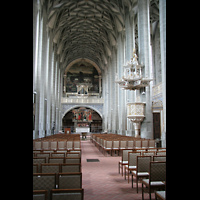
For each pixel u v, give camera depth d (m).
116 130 32.97
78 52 48.31
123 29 28.11
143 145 11.33
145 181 4.77
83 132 32.00
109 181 6.32
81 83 49.59
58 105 40.12
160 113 16.27
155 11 25.98
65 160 5.34
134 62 15.18
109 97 38.81
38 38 20.69
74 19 33.53
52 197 2.62
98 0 27.30
